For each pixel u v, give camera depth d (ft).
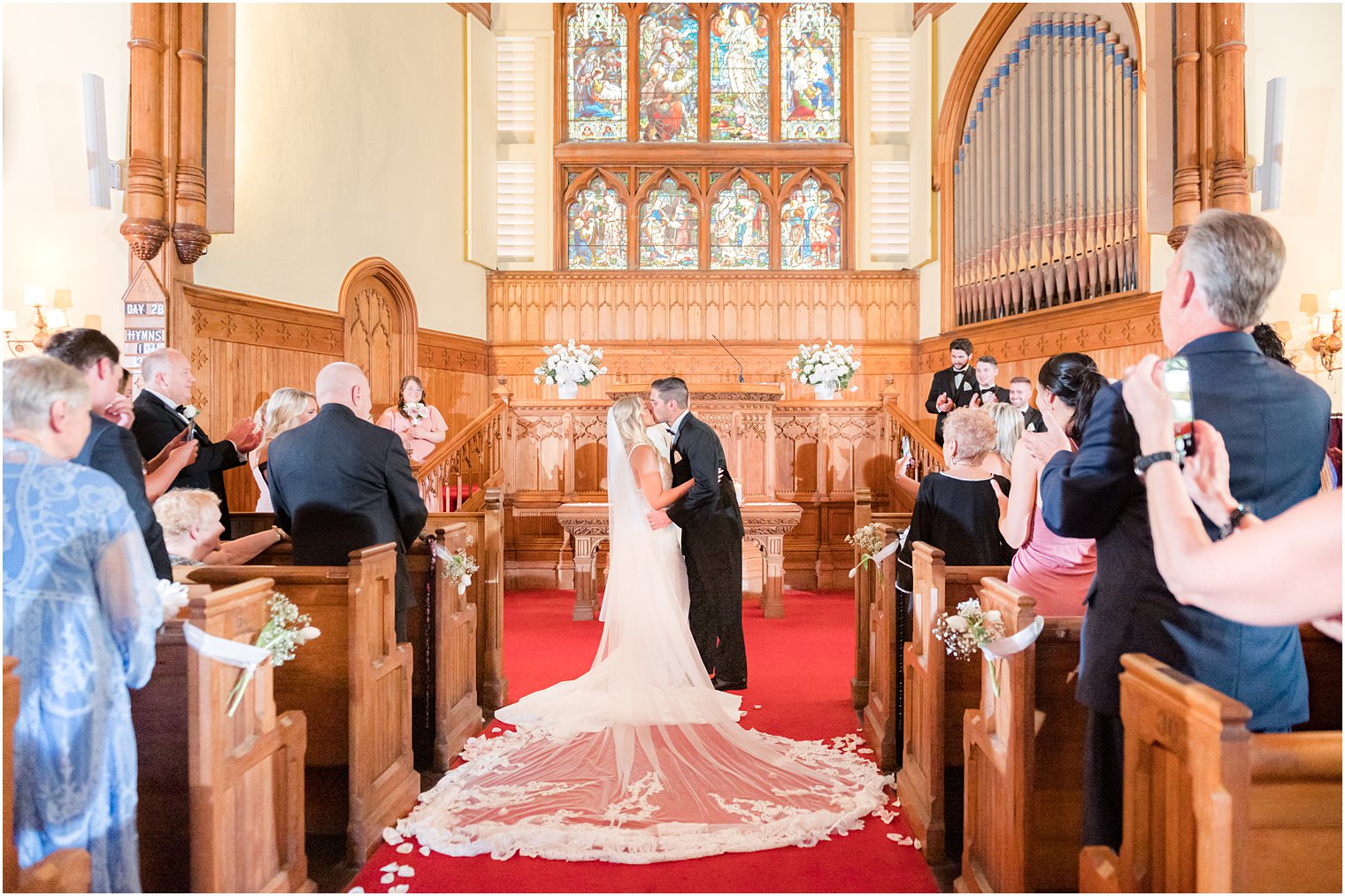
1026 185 28.09
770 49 35.40
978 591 9.53
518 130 35.42
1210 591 4.47
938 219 33.22
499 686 16.17
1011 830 8.21
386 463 12.01
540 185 35.32
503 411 28.17
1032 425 19.84
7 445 6.78
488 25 34.65
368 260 27.48
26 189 17.81
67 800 6.68
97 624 6.89
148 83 18.11
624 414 15.07
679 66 35.60
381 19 28.37
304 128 24.71
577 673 18.45
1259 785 5.16
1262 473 5.77
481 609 16.06
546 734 14.17
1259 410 5.79
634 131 35.37
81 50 18.24
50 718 6.67
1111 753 6.58
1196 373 5.93
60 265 18.12
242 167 22.30
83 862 5.95
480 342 34.53
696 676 14.16
